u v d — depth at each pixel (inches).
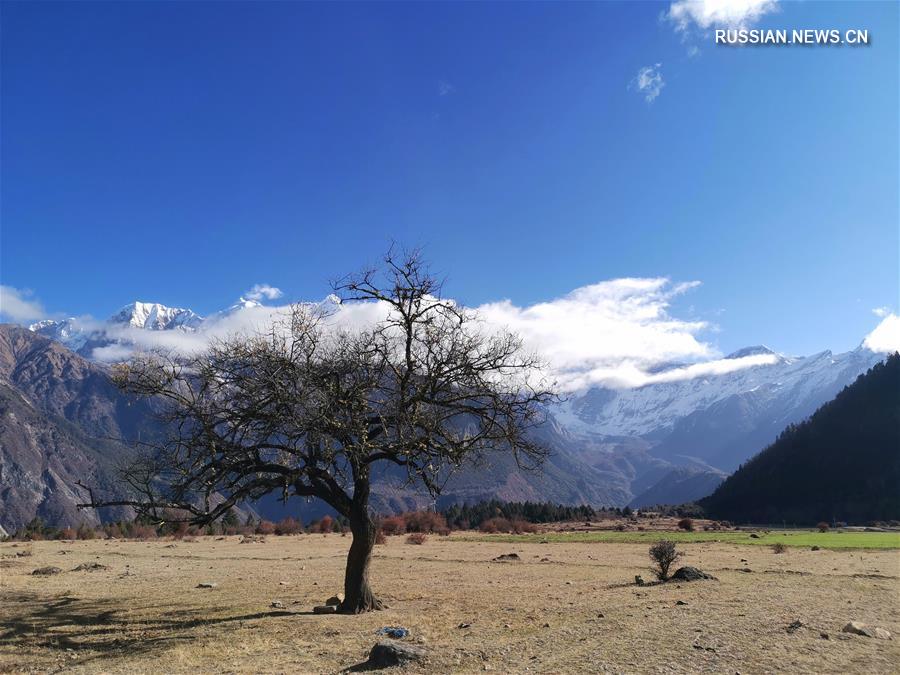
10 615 824.3
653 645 526.6
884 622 623.5
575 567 1502.2
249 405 734.5
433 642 584.7
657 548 1105.4
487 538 3198.8
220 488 743.1
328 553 2023.9
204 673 510.6
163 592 1039.6
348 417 713.0
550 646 537.3
